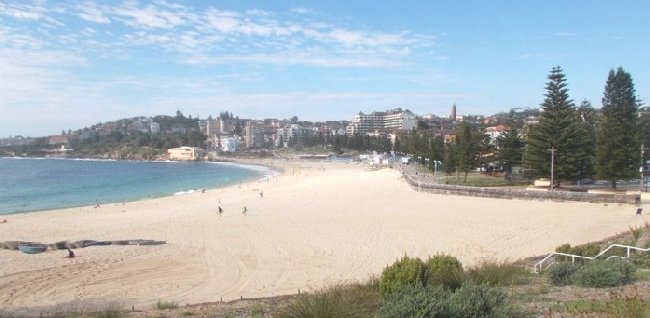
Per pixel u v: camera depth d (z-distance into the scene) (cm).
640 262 1381
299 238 2891
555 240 2611
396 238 2798
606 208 3775
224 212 4350
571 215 3481
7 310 1512
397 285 809
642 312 622
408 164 10931
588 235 2719
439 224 3244
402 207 4247
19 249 2741
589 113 7494
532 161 5081
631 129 4912
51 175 11575
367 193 5669
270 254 2472
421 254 2358
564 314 722
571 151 4912
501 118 17950
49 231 3500
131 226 3644
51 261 2405
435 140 8725
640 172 5025
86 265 2303
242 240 2883
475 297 641
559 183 5128
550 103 4934
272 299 1151
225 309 1007
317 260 2311
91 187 8394
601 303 758
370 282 1124
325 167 13750
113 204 5503
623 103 5138
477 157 6475
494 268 1175
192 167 15938
